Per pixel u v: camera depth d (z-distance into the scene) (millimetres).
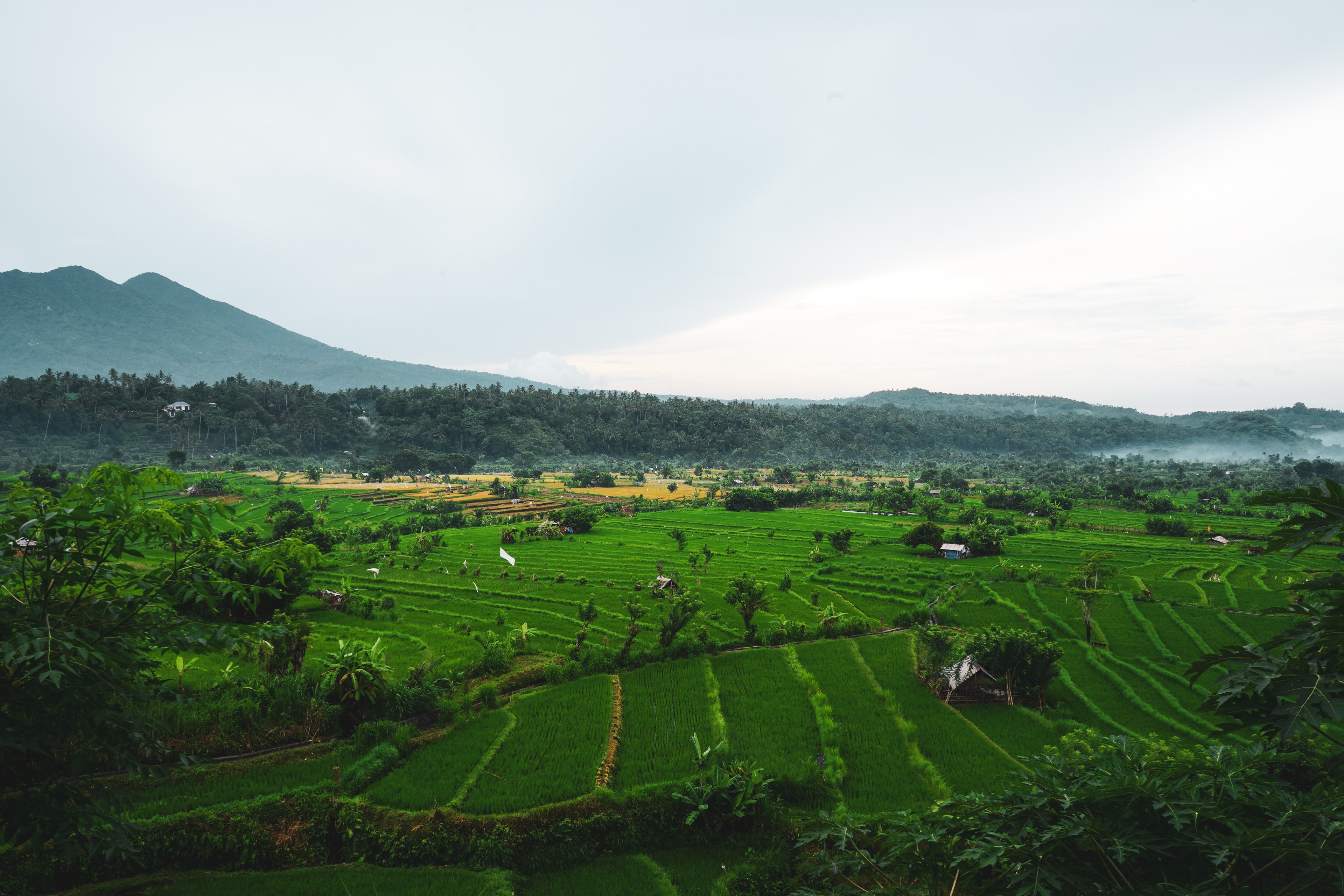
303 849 24594
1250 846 8586
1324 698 8172
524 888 23953
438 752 31375
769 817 27062
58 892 21250
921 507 141125
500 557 87500
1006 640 40375
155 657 36938
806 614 61438
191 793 26312
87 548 13703
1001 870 10945
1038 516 136500
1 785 13344
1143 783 9602
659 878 24469
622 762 31516
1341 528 7926
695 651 47719
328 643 47656
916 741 34594
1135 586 71000
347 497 155500
